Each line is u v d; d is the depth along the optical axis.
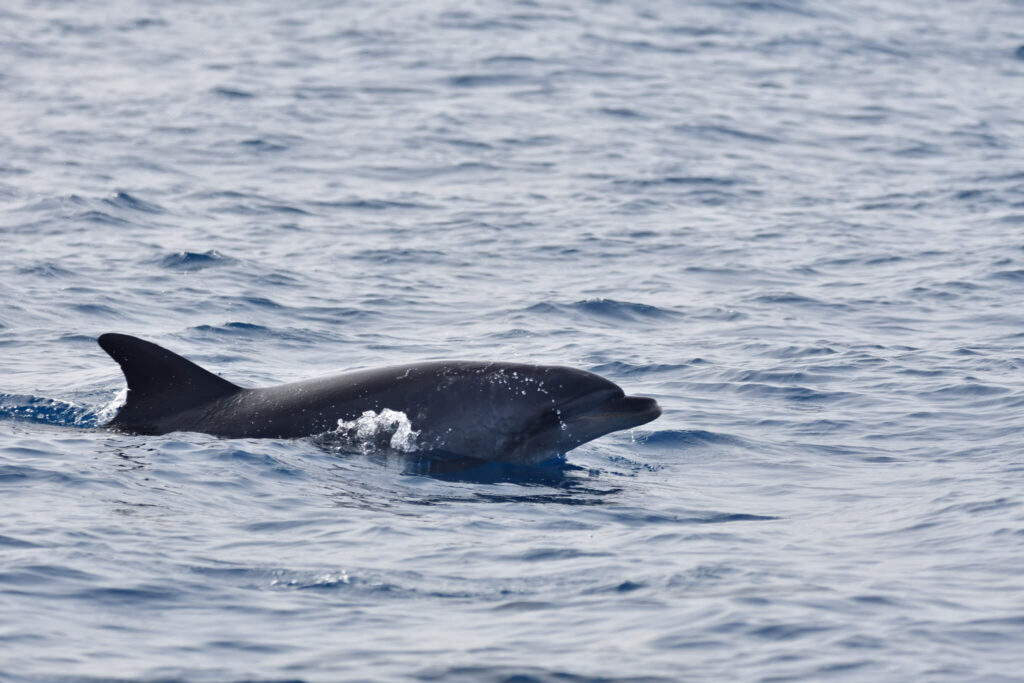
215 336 75.62
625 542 42.12
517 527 43.88
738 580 37.78
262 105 165.25
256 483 47.31
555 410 53.16
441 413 53.44
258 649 32.34
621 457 55.47
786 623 33.94
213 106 163.88
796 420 61.47
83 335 74.19
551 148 145.12
